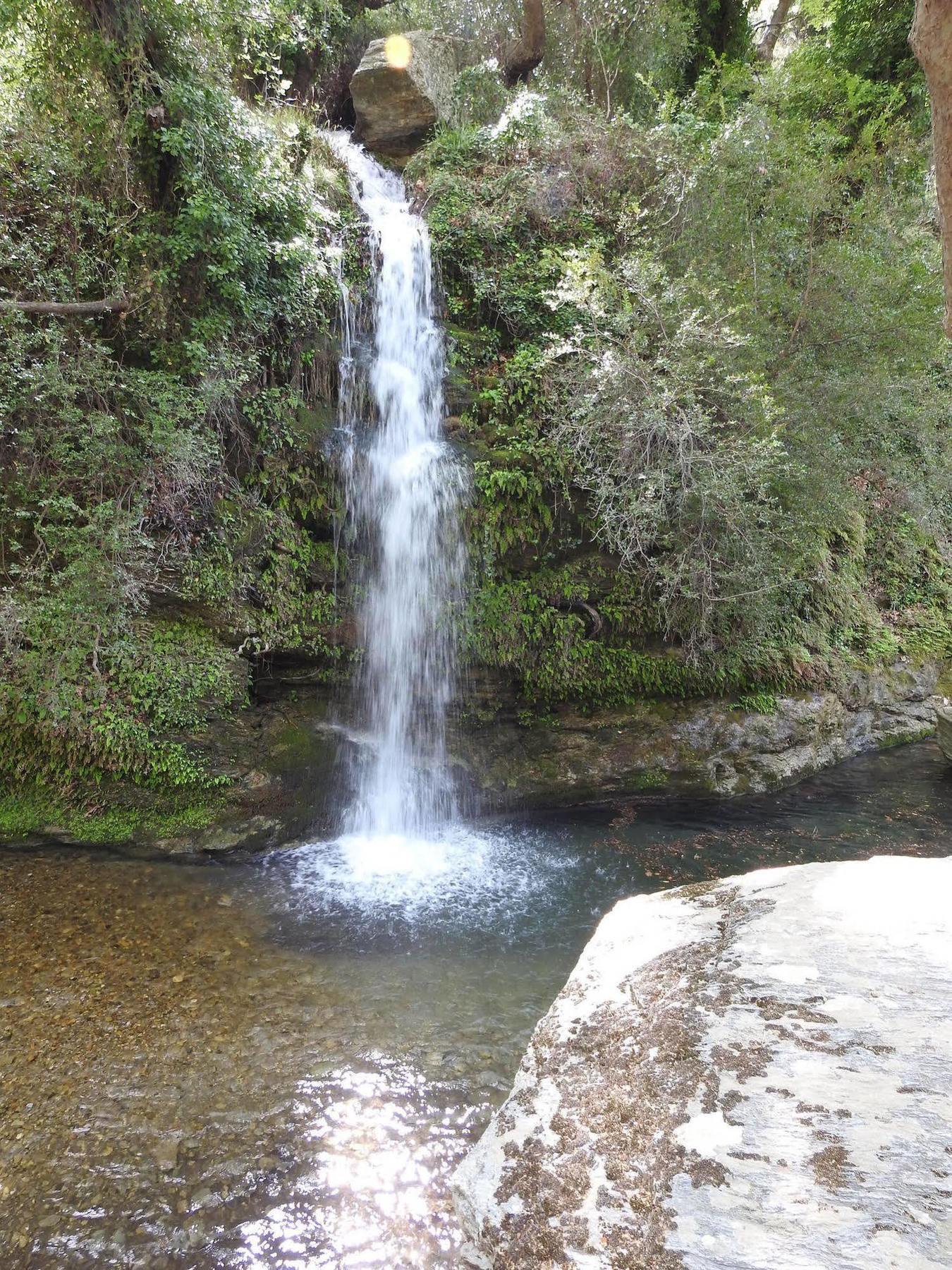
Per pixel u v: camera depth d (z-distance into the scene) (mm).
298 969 4020
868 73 11688
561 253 7219
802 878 2598
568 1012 2197
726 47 12367
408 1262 2424
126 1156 2766
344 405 6625
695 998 1982
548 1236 1482
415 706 6246
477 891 5062
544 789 6453
